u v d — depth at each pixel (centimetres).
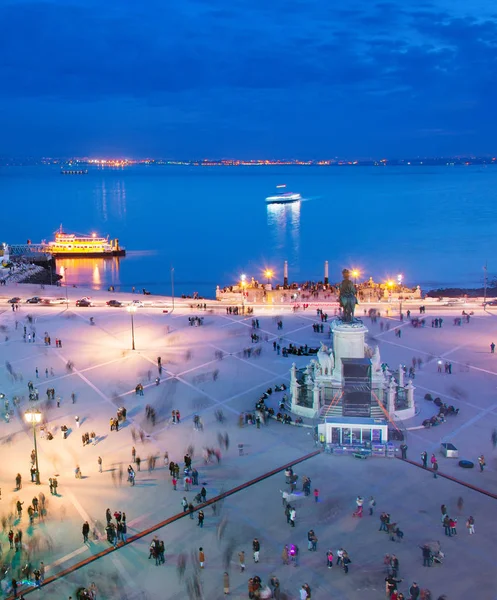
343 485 4347
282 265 16650
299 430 5259
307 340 8000
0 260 16162
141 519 3966
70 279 15538
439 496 4184
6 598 3250
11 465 4716
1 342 7994
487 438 5031
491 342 7819
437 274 15050
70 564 3519
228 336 8200
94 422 5488
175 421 5431
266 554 3588
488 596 3200
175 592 3275
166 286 14562
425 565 3447
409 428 5203
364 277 14962
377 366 5606
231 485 4366
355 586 3294
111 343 7938
